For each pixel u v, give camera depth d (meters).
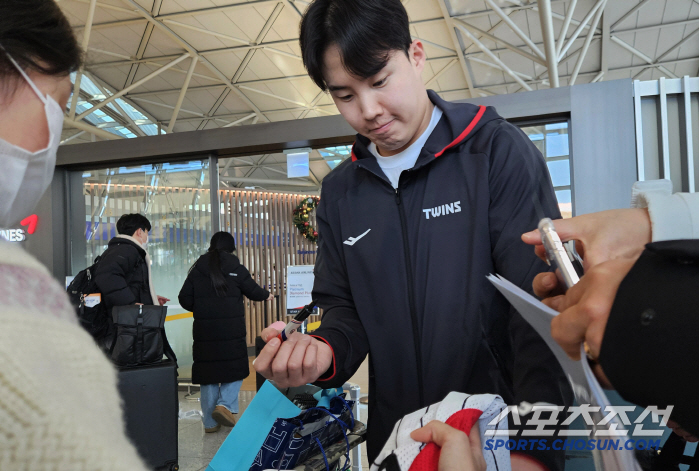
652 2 7.63
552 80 7.32
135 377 2.99
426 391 0.99
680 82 3.59
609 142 3.71
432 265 1.01
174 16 7.89
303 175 4.82
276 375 0.83
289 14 7.82
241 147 4.73
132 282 3.70
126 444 0.32
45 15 0.44
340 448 1.07
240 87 10.22
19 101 0.43
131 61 9.28
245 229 8.98
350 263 1.10
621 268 0.32
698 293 0.28
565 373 0.37
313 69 0.96
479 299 0.93
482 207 0.97
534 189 0.79
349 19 0.89
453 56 8.96
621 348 0.29
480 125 1.04
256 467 0.92
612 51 9.18
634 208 0.49
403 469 0.52
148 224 3.97
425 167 1.05
